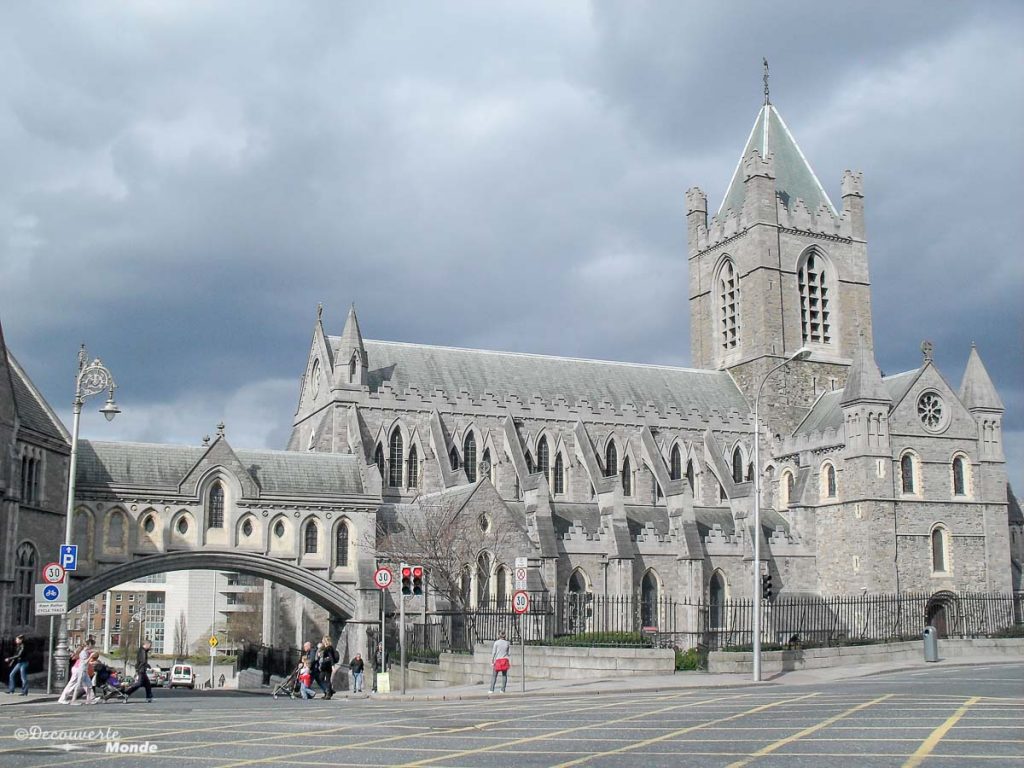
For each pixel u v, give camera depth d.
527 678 61.50
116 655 174.50
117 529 76.31
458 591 79.81
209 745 27.39
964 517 100.25
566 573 92.50
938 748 24.22
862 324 120.62
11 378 64.25
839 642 66.06
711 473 107.81
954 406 102.00
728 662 59.22
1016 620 94.69
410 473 96.94
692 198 128.88
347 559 83.50
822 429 105.56
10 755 25.42
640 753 24.72
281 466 83.94
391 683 76.44
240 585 193.88
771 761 22.84
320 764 23.47
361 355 96.81
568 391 108.62
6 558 63.16
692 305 127.56
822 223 120.31
